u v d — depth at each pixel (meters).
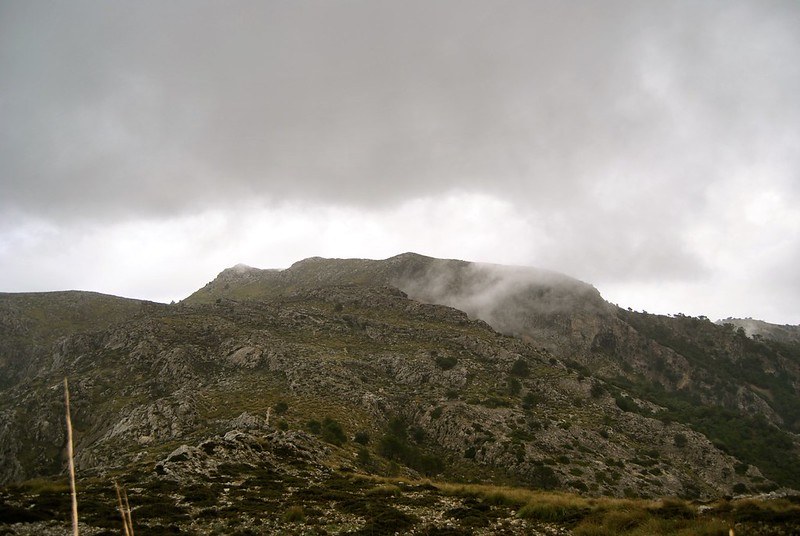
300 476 43.91
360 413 110.25
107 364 134.75
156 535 23.38
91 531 23.30
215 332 155.38
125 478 36.88
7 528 22.25
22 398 124.44
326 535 25.72
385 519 28.75
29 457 102.62
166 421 92.88
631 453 109.62
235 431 57.59
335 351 151.12
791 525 23.06
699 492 97.56
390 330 174.62
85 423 111.31
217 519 27.41
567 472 91.75
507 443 100.12
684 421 143.38
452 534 26.41
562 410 128.00
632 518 27.44
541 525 28.95
